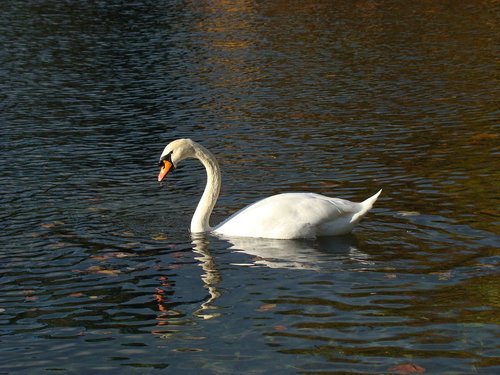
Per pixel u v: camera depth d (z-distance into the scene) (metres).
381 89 23.45
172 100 23.23
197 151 11.98
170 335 8.64
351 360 7.92
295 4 46.03
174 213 12.99
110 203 13.62
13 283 10.20
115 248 11.37
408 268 10.22
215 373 7.79
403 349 8.12
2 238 11.88
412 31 34.81
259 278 10.09
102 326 8.92
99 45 34.00
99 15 43.69
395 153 16.33
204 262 10.72
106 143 18.33
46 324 9.01
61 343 8.55
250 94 23.62
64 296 9.77
